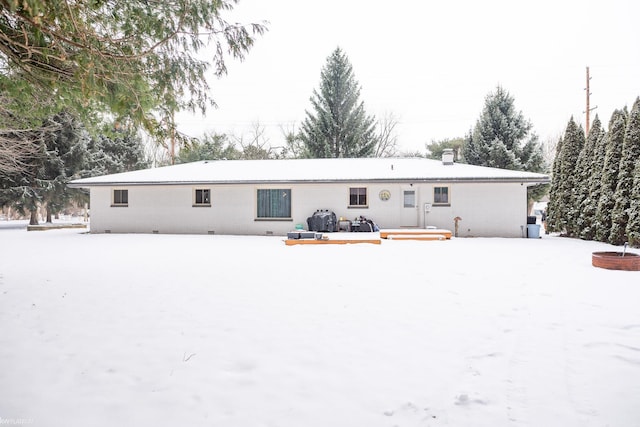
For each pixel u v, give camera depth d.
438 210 16.17
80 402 2.72
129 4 4.56
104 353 3.57
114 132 6.45
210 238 15.24
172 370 3.24
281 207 16.88
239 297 5.66
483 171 16.50
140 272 7.63
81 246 12.48
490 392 2.91
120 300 5.43
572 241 14.40
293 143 39.81
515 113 27.27
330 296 5.75
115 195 17.86
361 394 2.87
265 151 42.53
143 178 17.23
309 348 3.74
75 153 25.52
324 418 2.56
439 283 6.68
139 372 3.20
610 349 3.71
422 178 15.36
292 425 2.48
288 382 3.05
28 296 5.62
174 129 5.49
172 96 5.35
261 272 7.68
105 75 4.14
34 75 4.46
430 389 2.95
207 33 5.01
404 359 3.49
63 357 3.46
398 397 2.83
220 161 21.62
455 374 3.20
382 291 6.07
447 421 2.54
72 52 4.16
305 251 11.09
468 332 4.20
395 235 14.45
